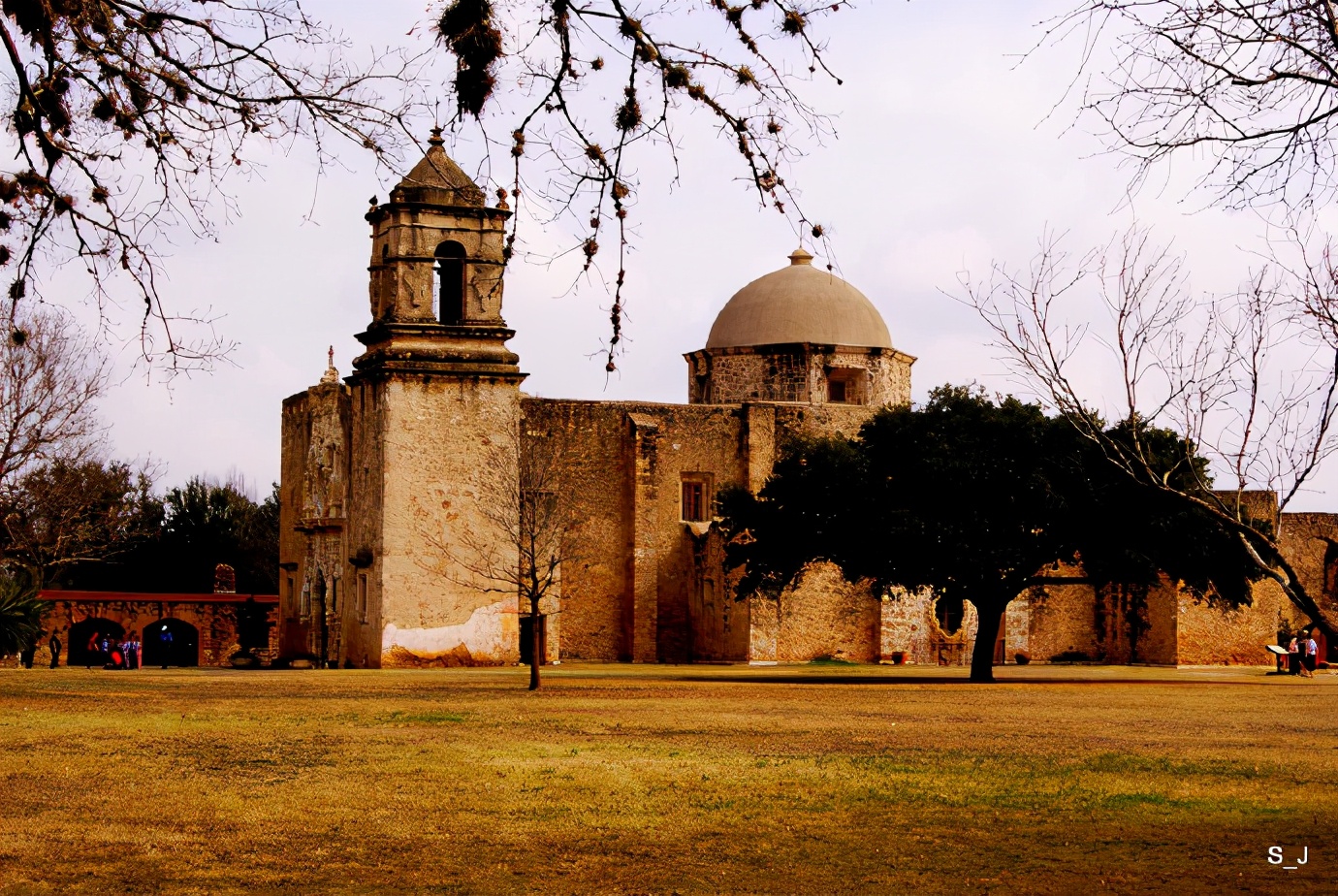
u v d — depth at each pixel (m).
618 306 10.53
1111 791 18.55
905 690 36.69
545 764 20.70
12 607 38.84
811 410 57.50
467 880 13.67
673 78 10.20
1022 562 40.12
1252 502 57.84
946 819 16.62
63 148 12.37
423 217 46.00
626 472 56.47
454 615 45.41
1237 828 16.12
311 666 50.09
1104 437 11.95
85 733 23.91
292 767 20.22
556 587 54.09
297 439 54.78
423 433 45.47
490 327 46.16
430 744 23.05
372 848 15.02
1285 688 39.25
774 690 36.28
